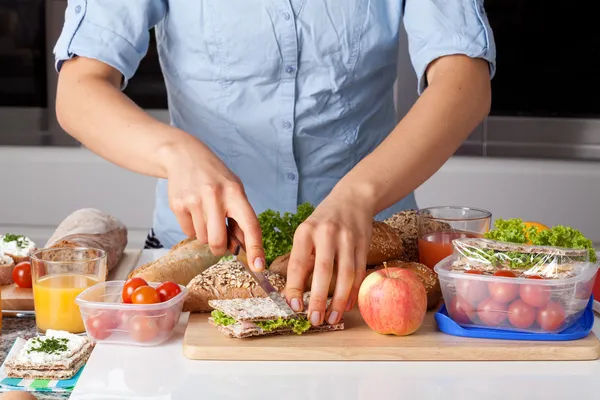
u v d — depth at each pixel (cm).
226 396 112
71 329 139
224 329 128
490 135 286
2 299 149
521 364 124
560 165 278
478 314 129
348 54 174
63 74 159
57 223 287
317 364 123
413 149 141
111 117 142
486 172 280
